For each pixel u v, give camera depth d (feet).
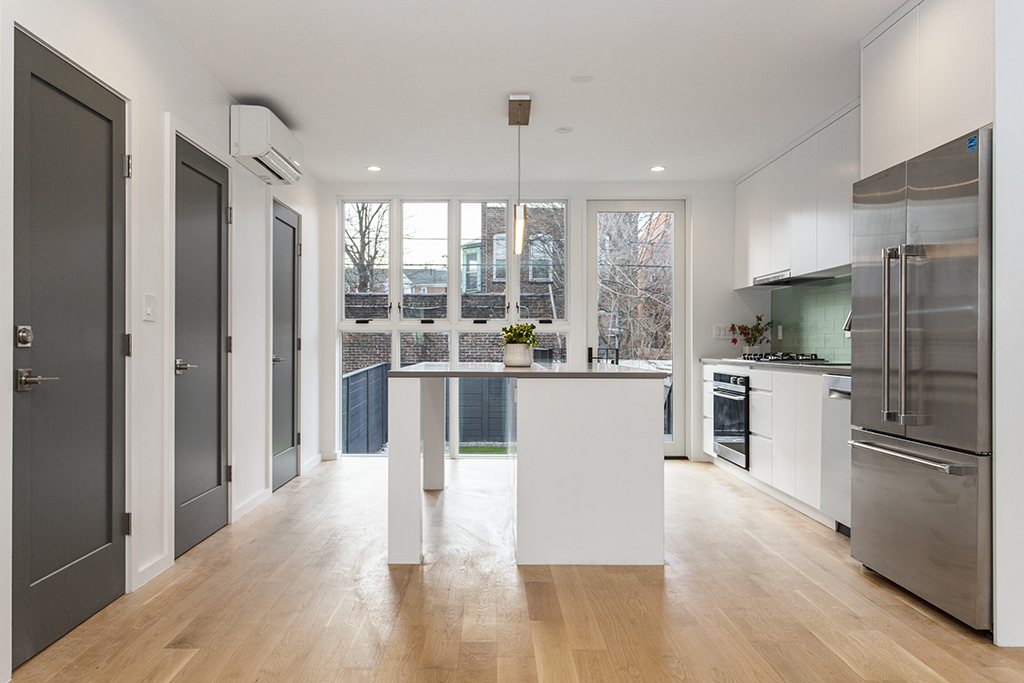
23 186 6.43
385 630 7.32
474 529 11.53
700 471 16.96
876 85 9.28
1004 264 6.99
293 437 16.16
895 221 8.36
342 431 19.21
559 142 14.75
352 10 8.84
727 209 18.40
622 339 18.92
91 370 7.61
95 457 7.72
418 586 8.72
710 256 18.39
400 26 9.30
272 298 14.10
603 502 9.71
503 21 9.18
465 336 18.84
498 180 18.34
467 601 8.20
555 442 9.68
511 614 7.80
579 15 9.00
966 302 7.18
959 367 7.29
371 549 10.32
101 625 7.41
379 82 11.31
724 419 16.53
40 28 6.63
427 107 12.53
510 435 12.81
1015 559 7.04
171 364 9.37
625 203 18.81
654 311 18.94
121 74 8.24
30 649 6.59
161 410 9.21
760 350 18.47
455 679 6.23
